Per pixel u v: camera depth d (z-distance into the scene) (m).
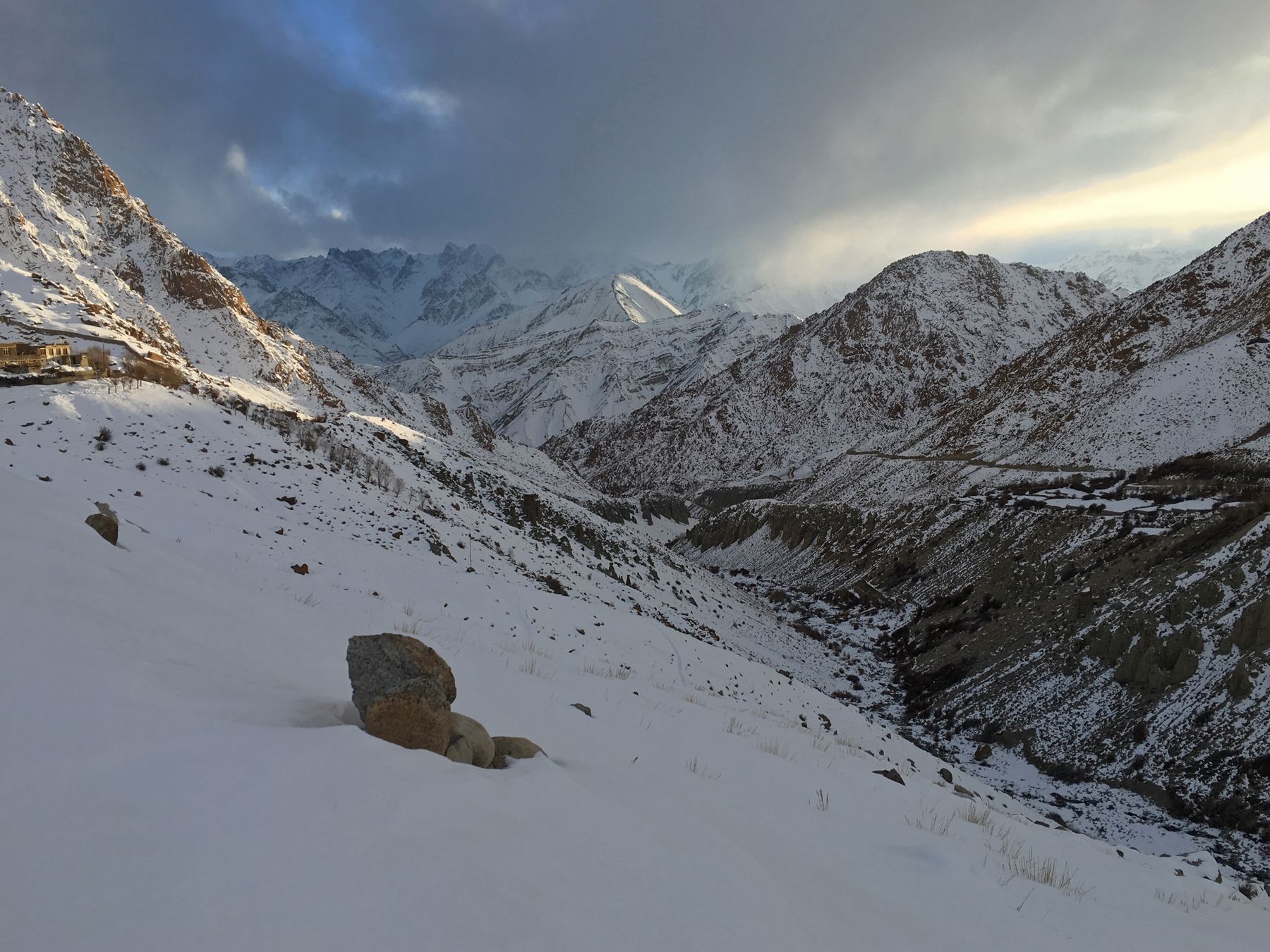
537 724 8.84
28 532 7.25
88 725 3.91
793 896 5.03
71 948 2.40
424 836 3.73
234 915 2.79
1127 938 7.13
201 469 27.11
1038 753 35.72
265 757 4.08
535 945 3.12
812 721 24.42
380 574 21.48
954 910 6.57
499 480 62.91
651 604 45.75
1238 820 27.33
